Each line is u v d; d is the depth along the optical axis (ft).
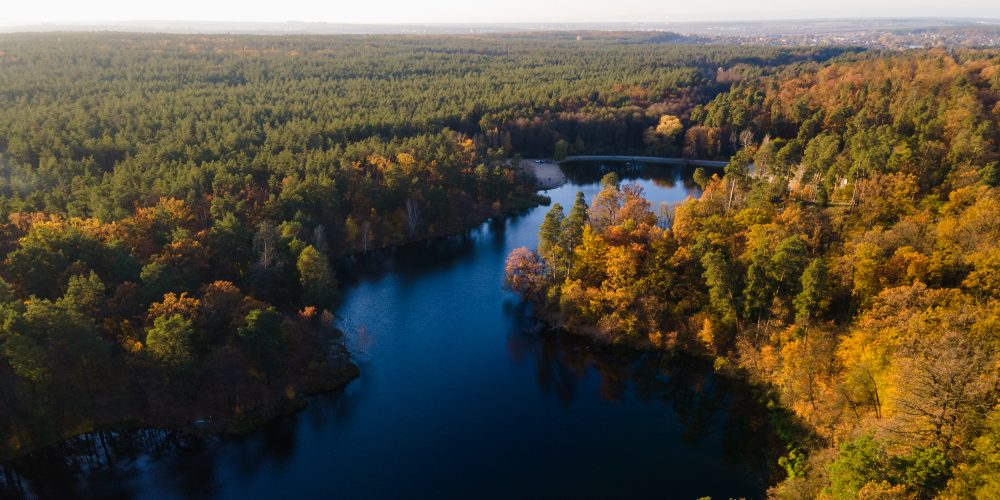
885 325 266.98
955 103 615.16
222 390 311.06
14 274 329.93
